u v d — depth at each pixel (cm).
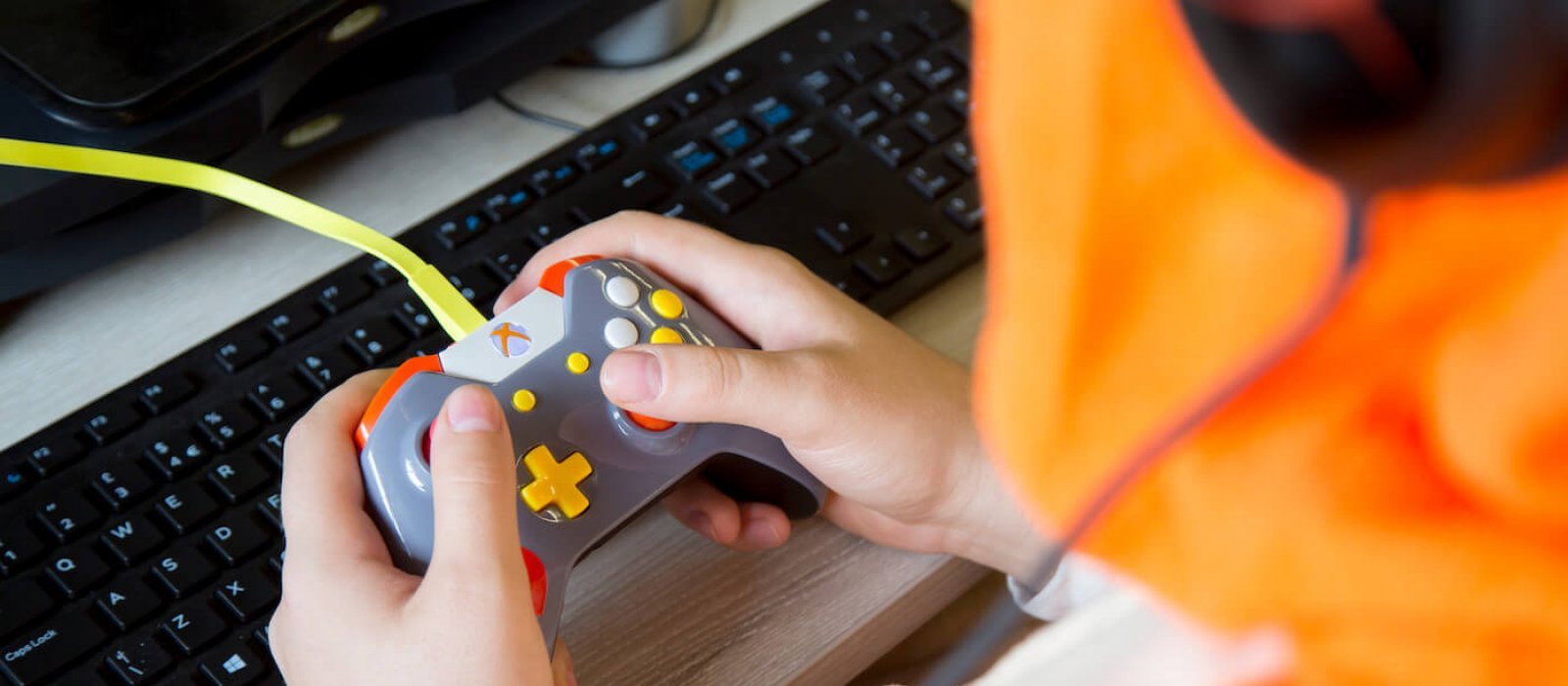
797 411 77
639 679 78
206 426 80
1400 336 48
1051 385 57
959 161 90
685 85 92
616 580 80
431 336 84
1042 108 55
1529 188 41
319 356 83
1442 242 44
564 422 76
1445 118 39
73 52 85
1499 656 49
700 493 81
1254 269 50
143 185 85
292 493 75
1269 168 47
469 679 69
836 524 83
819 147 90
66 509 78
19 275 84
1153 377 55
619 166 90
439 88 92
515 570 71
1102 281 55
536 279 84
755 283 82
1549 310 44
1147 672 58
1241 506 55
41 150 82
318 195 92
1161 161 51
